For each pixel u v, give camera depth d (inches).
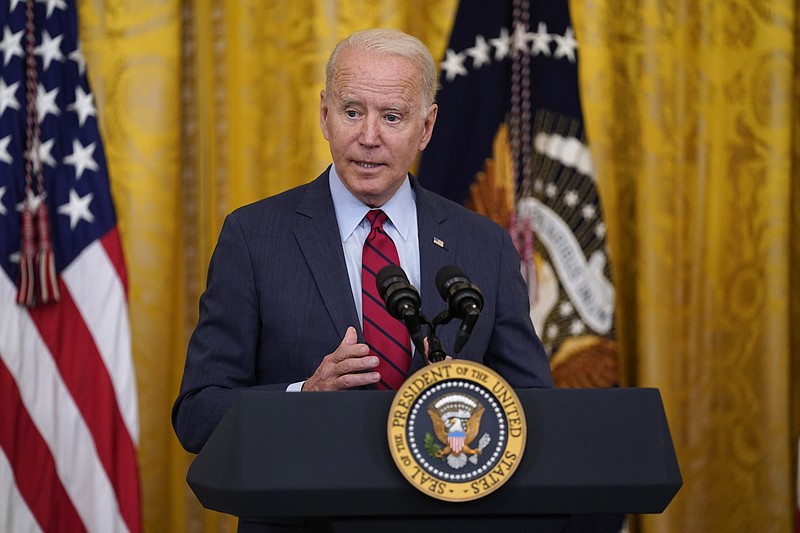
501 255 308.3
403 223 302.2
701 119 513.3
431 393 196.1
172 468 482.9
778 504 501.7
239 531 270.7
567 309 489.7
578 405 204.7
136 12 487.2
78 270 463.5
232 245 294.4
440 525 199.6
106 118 485.1
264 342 287.6
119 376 464.1
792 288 518.3
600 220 492.7
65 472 453.4
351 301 283.7
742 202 512.4
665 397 501.4
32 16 467.5
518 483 197.5
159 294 482.0
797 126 518.0
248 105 494.0
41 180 457.4
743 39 514.0
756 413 507.2
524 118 498.9
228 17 499.8
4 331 446.6
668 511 501.4
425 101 288.2
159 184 484.1
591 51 509.0
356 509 194.5
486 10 505.7
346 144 280.5
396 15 501.4
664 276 505.7
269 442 192.7
